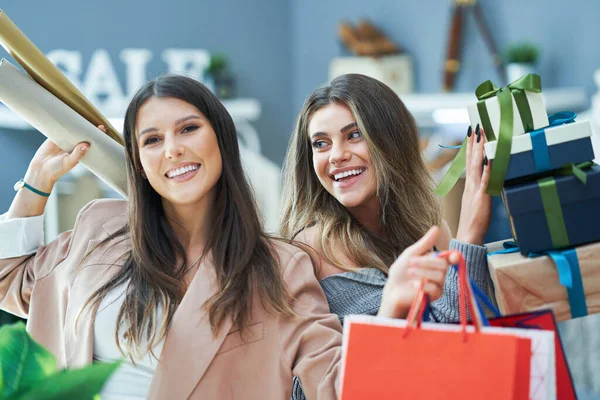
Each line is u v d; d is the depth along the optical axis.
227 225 2.48
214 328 2.34
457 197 5.48
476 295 1.89
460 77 7.94
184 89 2.45
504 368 1.68
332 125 2.70
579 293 2.15
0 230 2.69
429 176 2.88
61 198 5.96
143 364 2.39
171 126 2.43
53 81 2.65
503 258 2.22
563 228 2.14
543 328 1.91
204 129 2.45
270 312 2.35
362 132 2.69
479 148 2.30
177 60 9.05
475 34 7.79
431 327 1.76
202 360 2.33
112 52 8.73
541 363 1.74
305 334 2.32
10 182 7.21
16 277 2.73
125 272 2.50
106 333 2.45
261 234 2.53
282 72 9.93
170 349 2.36
